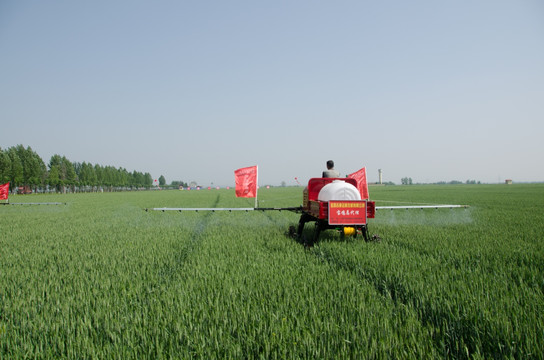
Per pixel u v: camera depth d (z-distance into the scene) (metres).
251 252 7.32
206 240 9.29
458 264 5.93
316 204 8.10
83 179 114.44
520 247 7.21
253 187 11.77
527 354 2.77
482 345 3.03
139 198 47.84
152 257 6.94
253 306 3.86
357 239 8.92
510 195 39.44
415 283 4.60
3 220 16.02
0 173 71.38
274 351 2.89
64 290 4.66
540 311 3.60
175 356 2.86
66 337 3.27
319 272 5.42
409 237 9.08
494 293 4.16
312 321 3.47
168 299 4.13
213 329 3.28
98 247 8.28
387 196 40.16
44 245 8.70
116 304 4.07
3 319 3.70
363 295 4.22
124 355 2.87
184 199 40.34
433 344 3.04
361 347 2.94
